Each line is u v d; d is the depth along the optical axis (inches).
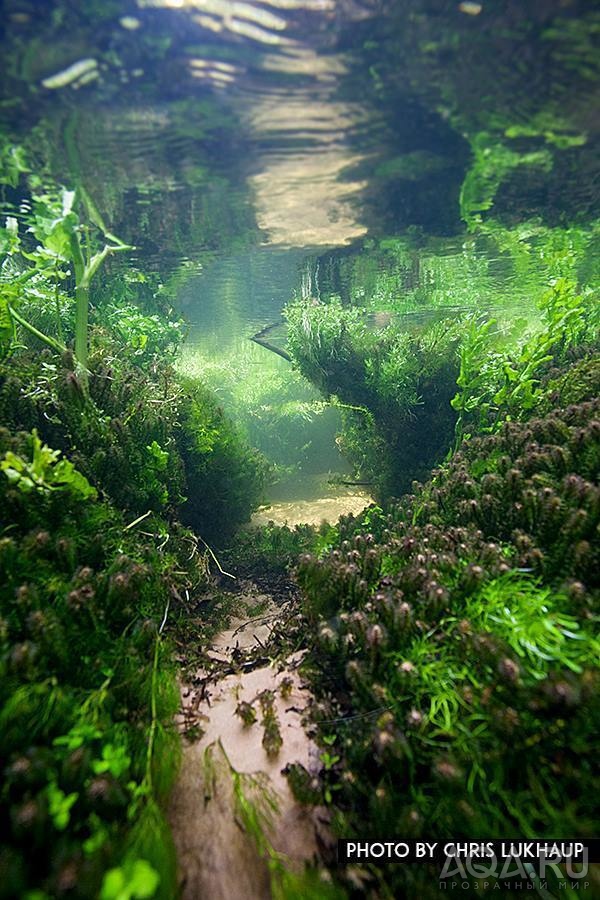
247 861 95.5
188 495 280.4
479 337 273.7
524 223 330.6
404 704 104.9
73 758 84.8
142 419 225.5
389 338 398.3
